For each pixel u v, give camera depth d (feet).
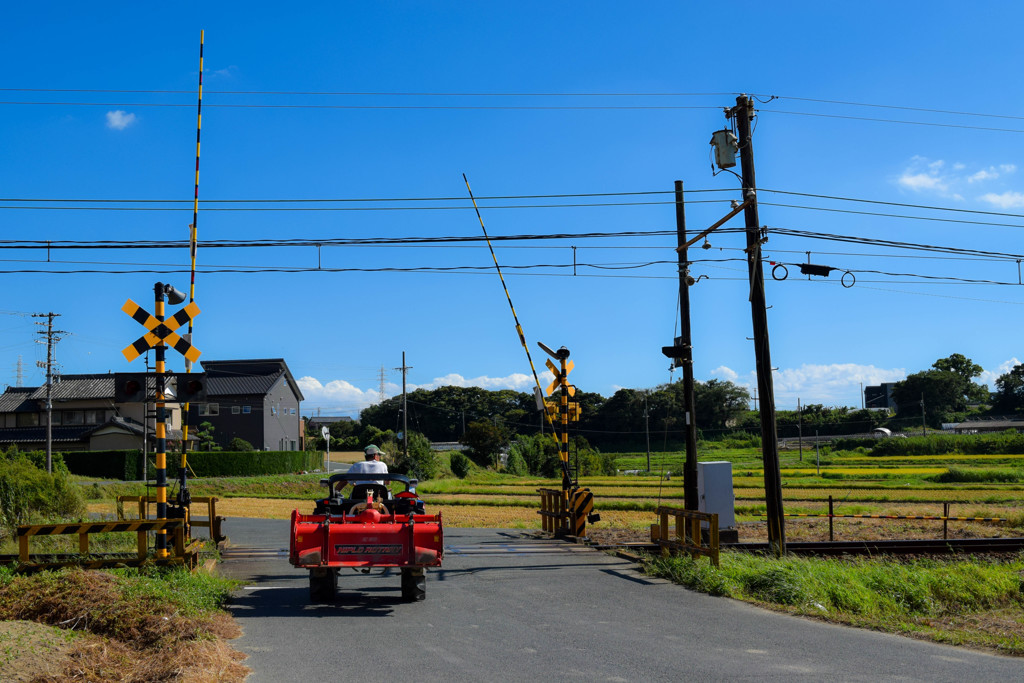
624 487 159.02
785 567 41.11
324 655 25.70
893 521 82.53
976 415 431.84
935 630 31.94
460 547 55.01
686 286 58.18
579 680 22.93
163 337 39.19
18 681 20.71
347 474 39.32
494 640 28.12
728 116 55.67
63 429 203.41
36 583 30.09
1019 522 77.61
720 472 56.75
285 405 264.52
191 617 28.40
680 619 32.35
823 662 25.44
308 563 34.09
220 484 170.91
